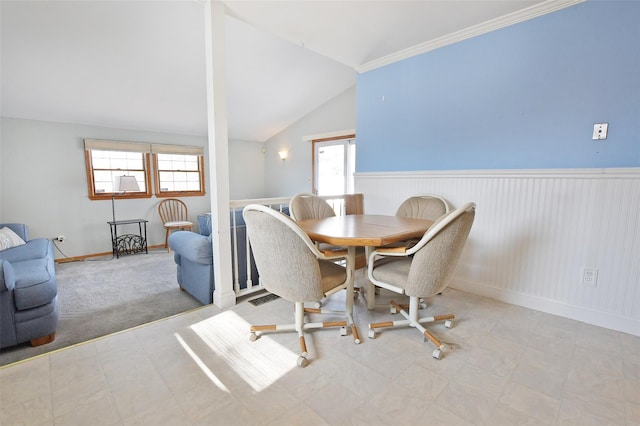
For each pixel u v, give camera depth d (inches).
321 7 86.7
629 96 74.4
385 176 126.2
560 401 53.4
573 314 85.0
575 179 82.2
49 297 78.0
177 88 164.1
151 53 133.4
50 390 56.4
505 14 89.6
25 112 157.0
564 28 81.9
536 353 68.2
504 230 95.9
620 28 74.4
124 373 61.4
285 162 257.3
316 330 78.9
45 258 110.7
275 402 53.6
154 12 111.1
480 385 57.7
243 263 106.2
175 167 221.8
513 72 91.7
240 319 85.3
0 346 72.9
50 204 170.7
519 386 57.4
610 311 79.5
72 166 176.7
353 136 206.2
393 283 71.4
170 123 202.5
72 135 175.8
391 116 123.1
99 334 85.6
